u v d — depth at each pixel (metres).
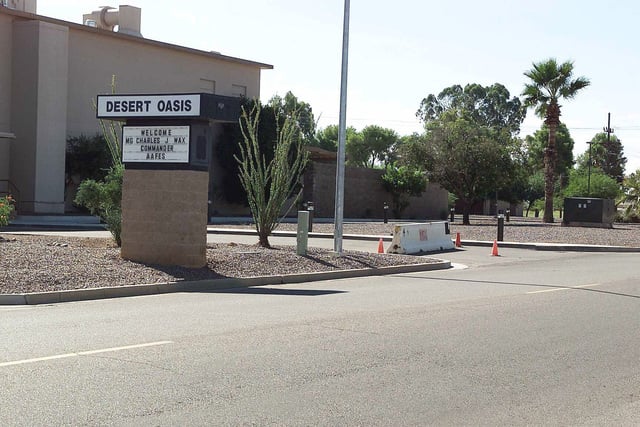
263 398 7.02
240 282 16.39
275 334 10.12
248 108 50.69
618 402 7.24
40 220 39.09
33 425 6.07
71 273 15.07
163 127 17.30
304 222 20.39
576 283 17.48
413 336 10.16
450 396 7.29
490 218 64.31
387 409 6.80
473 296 14.74
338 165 21.33
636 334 10.70
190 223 17.12
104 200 21.11
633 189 60.81
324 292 15.35
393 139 106.19
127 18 53.00
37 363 8.17
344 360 8.62
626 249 29.91
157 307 12.76
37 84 42.59
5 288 13.50
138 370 7.93
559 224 48.47
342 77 21.45
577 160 128.12
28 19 43.31
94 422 6.18
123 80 49.44
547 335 10.49
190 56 53.69
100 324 10.81
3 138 41.16
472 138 47.12
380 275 19.45
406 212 63.25
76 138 45.75
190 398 6.95
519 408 6.96
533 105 51.91
